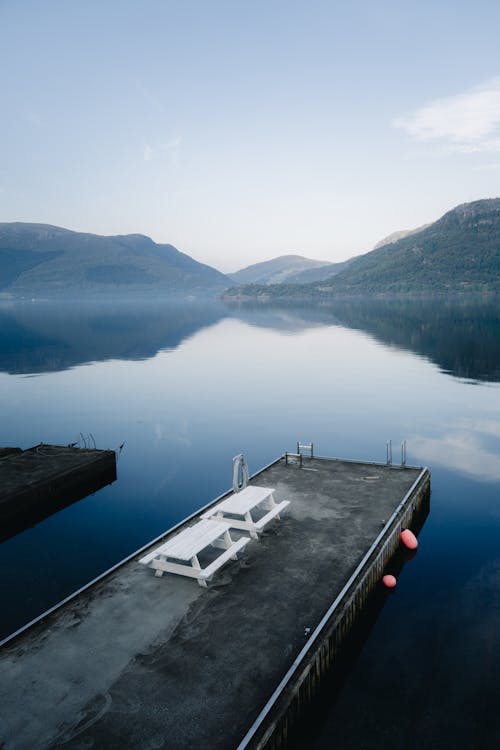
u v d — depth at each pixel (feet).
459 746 25.23
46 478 63.00
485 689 29.25
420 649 33.06
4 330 420.36
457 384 147.23
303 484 54.44
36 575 44.32
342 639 31.04
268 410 119.55
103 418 116.26
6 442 97.71
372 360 203.92
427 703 28.19
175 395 142.61
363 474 57.88
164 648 27.43
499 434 92.79
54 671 25.67
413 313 543.80
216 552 38.68
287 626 29.35
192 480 71.72
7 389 159.74
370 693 29.01
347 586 33.12
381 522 44.14
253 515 45.96
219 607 31.30
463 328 341.00
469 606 38.17
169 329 418.10
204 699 23.73
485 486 65.41
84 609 31.24
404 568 44.16
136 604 31.68
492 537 50.47
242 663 26.21
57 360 228.84
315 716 26.99
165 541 40.52
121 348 275.80
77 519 58.49
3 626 35.60
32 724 22.30
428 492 59.82
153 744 21.24
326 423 104.99
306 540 40.75
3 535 54.80
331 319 494.18
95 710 23.07
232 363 207.41
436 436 92.43
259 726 22.08
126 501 64.08
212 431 101.19
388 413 112.78
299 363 201.26
